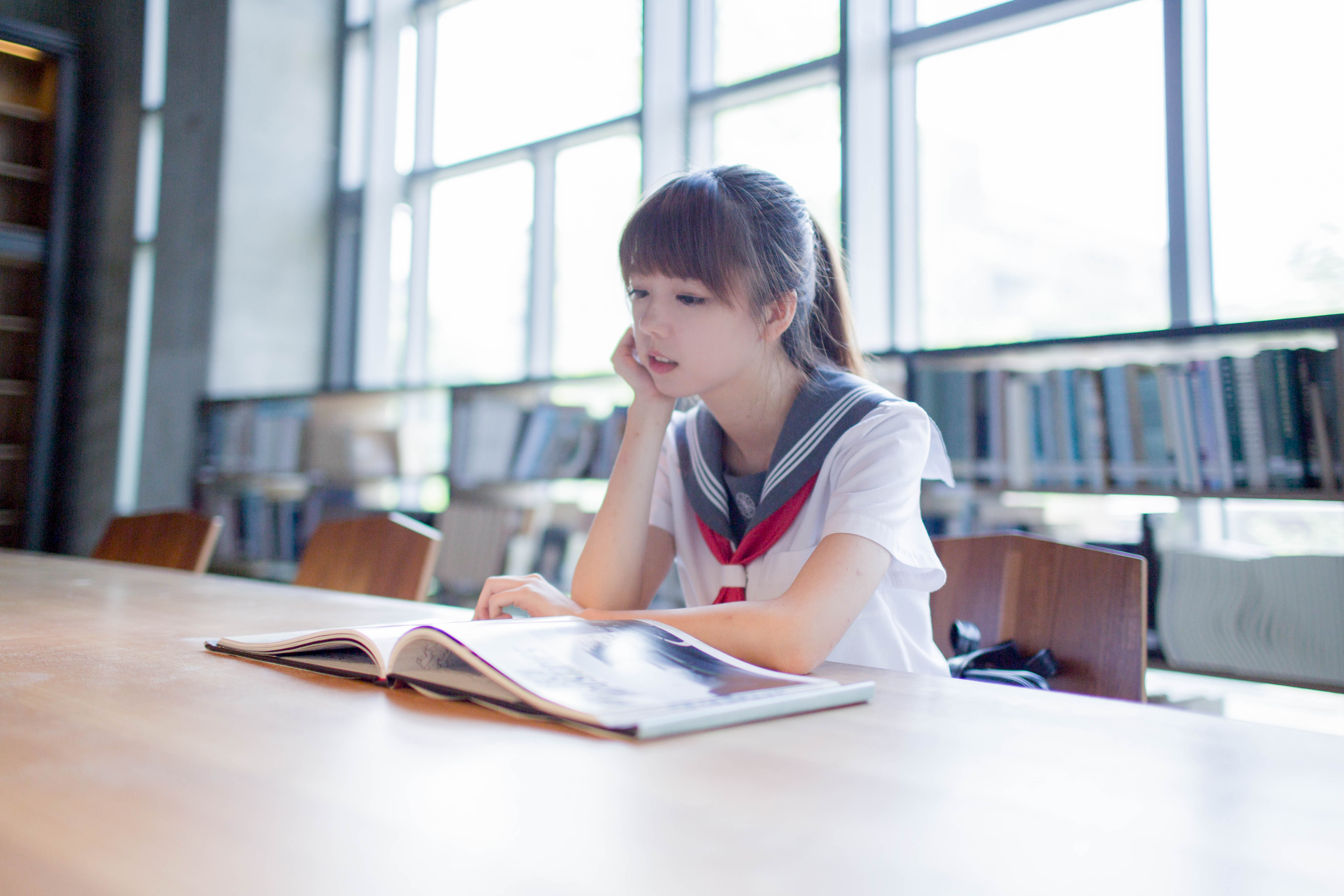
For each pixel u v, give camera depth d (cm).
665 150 374
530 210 422
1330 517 221
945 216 310
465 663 74
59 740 56
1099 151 280
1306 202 247
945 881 37
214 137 471
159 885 35
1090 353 231
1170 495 210
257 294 474
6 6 532
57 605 127
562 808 45
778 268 99
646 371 113
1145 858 40
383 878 36
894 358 255
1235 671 194
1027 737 60
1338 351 192
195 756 52
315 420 426
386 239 481
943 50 312
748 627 81
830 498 105
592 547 110
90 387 534
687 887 36
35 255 510
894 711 67
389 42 483
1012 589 121
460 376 446
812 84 339
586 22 409
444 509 363
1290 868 39
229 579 163
